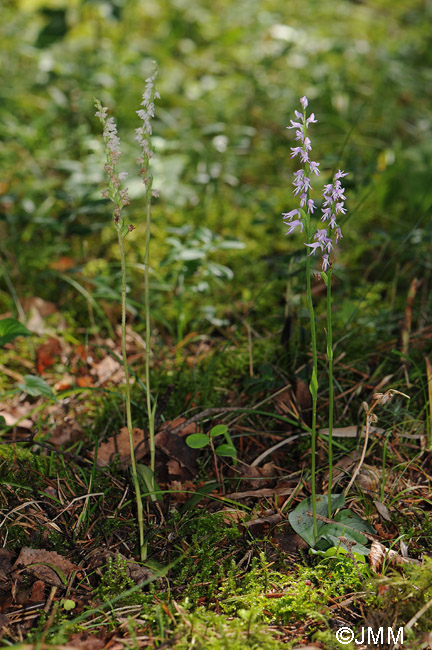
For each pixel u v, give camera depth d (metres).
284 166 1.07
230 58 1.36
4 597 0.52
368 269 0.83
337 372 0.70
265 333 0.77
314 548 0.55
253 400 0.68
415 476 0.62
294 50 1.35
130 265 0.82
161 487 0.60
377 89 1.27
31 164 0.98
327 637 0.48
